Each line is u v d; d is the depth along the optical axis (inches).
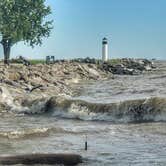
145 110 1573.6
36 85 2758.4
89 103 1742.1
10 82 2591.0
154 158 863.7
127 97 2079.2
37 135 1122.7
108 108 1663.4
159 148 960.9
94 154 903.1
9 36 4781.0
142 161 837.8
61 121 1587.1
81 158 829.2
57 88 2591.0
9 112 1929.1
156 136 1115.3
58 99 1867.6
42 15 5014.8
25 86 2630.4
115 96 2192.4
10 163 789.9
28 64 3946.9
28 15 4970.5
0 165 783.7
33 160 797.2
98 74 4003.4
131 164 814.5
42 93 2394.2
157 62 6245.1
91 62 4778.5
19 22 4852.4
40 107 1914.4
